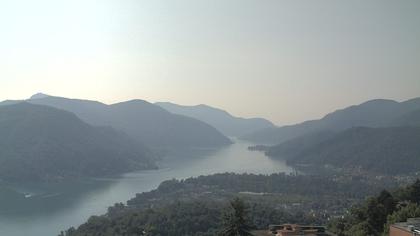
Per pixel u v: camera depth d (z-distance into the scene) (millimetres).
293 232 130125
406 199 184500
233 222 128500
